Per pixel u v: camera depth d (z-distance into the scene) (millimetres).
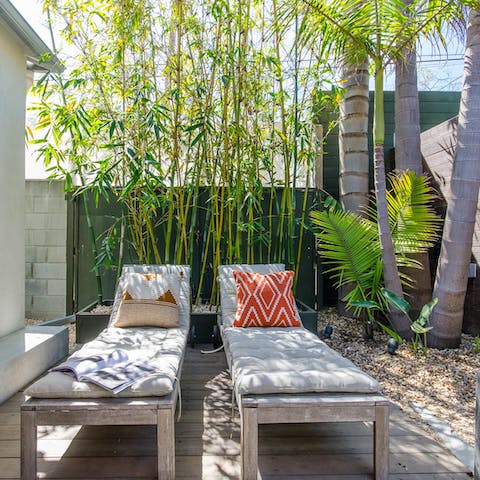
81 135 3693
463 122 3229
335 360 2096
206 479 1745
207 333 3846
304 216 4199
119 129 3729
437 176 4145
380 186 3332
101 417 1717
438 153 4125
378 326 4098
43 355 3018
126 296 3053
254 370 1934
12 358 2607
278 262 4199
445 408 2434
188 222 4277
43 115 3594
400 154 3842
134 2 3428
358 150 4238
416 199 3553
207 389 2727
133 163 3639
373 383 1822
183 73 3799
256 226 4086
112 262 4051
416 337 3334
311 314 3758
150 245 4242
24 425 1696
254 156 3943
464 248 3238
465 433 2141
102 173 3604
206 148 3887
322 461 1885
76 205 4293
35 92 3654
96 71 3541
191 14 3605
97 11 3465
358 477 1761
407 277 3557
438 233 4105
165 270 3480
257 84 3799
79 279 4320
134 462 1873
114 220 4285
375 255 3598
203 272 4145
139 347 2414
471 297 3748
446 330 3332
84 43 3535
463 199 3217
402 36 3135
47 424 1705
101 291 4156
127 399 1765
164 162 4027
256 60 3760
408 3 3230
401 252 3551
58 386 1774
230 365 2363
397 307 3178
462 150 3223
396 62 3361
